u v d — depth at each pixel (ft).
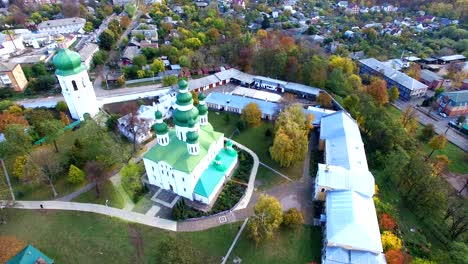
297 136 300.81
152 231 245.65
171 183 274.57
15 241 235.20
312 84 463.83
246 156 326.44
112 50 587.27
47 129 305.53
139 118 350.84
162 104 394.52
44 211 262.67
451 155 363.35
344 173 265.54
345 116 343.67
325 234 236.02
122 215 259.19
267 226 231.71
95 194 279.69
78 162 296.51
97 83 476.54
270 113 387.34
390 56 618.85
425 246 244.63
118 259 225.35
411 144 332.19
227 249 233.76
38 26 654.53
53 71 499.51
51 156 293.02
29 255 207.00
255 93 440.04
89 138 306.35
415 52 636.07
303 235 245.86
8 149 284.61
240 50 525.75
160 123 266.16
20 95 437.58
